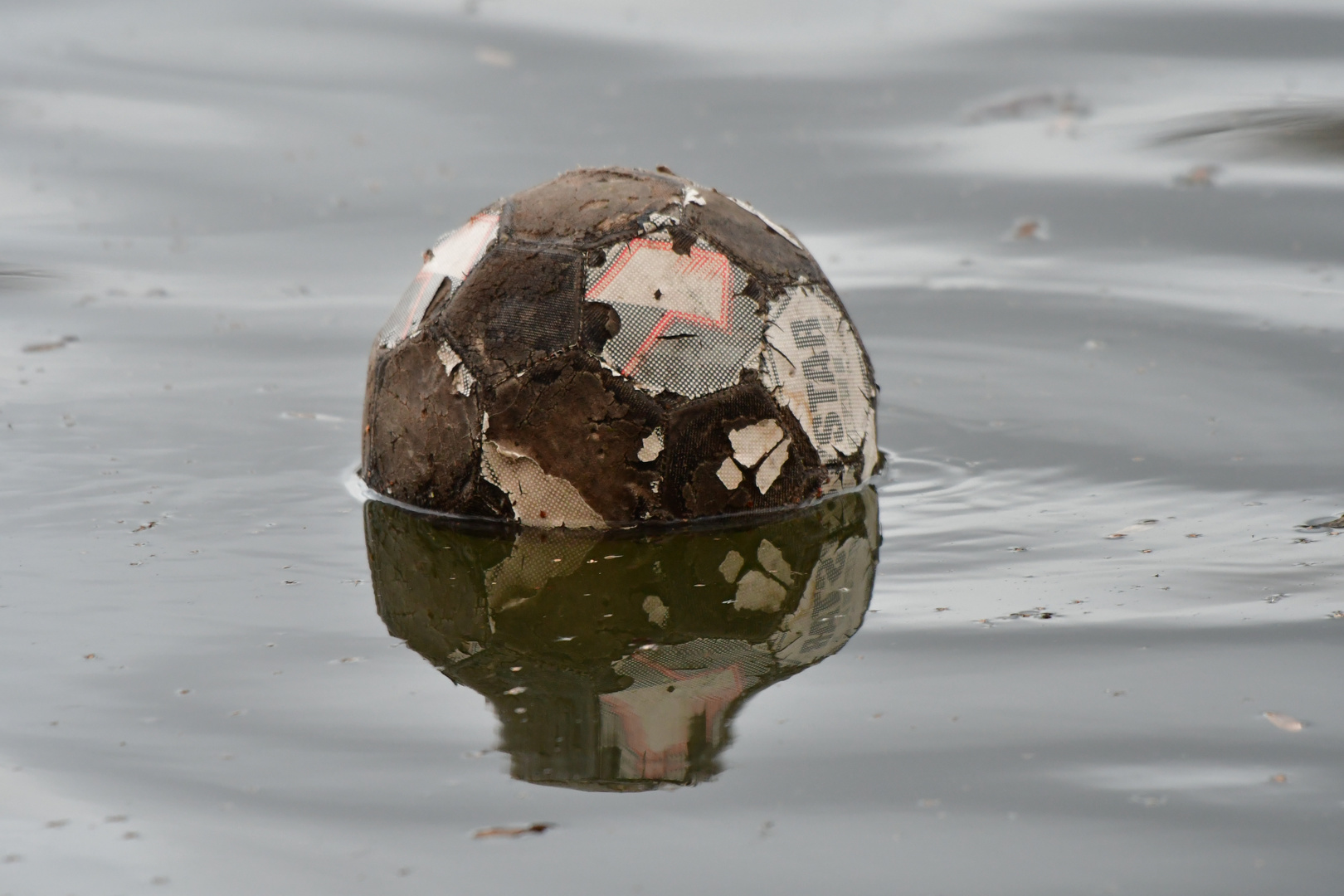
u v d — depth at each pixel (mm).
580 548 10078
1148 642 8477
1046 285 16188
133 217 18234
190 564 9836
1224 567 9602
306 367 14344
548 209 10414
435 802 6949
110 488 11258
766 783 7082
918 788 6984
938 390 13688
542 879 6328
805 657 8484
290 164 19547
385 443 10891
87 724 7660
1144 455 11922
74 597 9273
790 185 18625
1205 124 20328
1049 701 7789
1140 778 7016
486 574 9742
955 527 10500
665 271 10055
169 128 20859
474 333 10195
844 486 10852
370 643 8711
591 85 21953
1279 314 15070
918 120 20703
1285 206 17812
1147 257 16734
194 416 12984
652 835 6664
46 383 13656
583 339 9914
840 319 10852
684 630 8977
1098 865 6367
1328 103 20609
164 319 15453
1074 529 10398
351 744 7504
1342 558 9680
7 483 11289
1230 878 6262
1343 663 8141
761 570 9805
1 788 7055
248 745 7477
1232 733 7402
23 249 17188
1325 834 6539
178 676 8219
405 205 18219
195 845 6609
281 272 16766
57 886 6328
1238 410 12844
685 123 20453
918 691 7969
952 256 17000
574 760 7352
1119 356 14336
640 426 9961
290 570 9773
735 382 10117
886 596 9320
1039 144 19969
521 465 10156
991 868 6367
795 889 6250
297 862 6473
